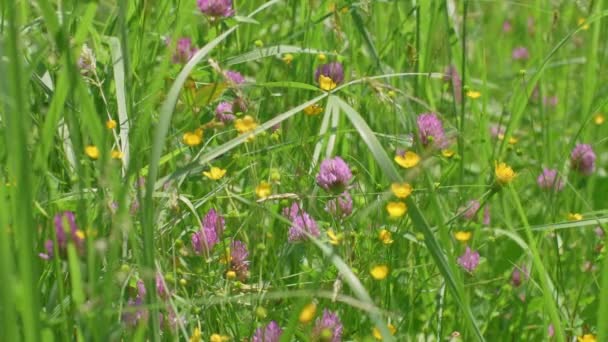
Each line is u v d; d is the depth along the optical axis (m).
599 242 1.88
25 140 1.39
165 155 1.76
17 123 1.39
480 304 1.81
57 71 1.77
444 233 1.54
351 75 2.00
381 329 1.44
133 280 1.60
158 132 1.47
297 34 1.98
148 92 1.73
